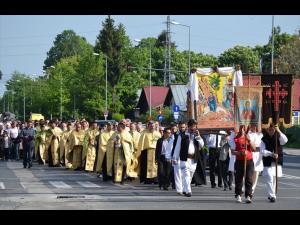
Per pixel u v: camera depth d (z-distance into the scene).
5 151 36.25
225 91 23.81
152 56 111.75
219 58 113.62
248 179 15.64
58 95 84.69
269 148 16.05
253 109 16.59
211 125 23.75
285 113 19.75
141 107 81.12
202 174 20.34
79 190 18.77
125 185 21.05
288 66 77.12
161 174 19.27
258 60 109.19
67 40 157.38
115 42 101.06
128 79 86.06
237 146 15.80
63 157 31.12
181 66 110.75
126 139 21.91
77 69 75.50
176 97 65.44
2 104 190.88
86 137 27.86
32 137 30.03
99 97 74.44
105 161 22.34
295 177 25.53
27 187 19.62
